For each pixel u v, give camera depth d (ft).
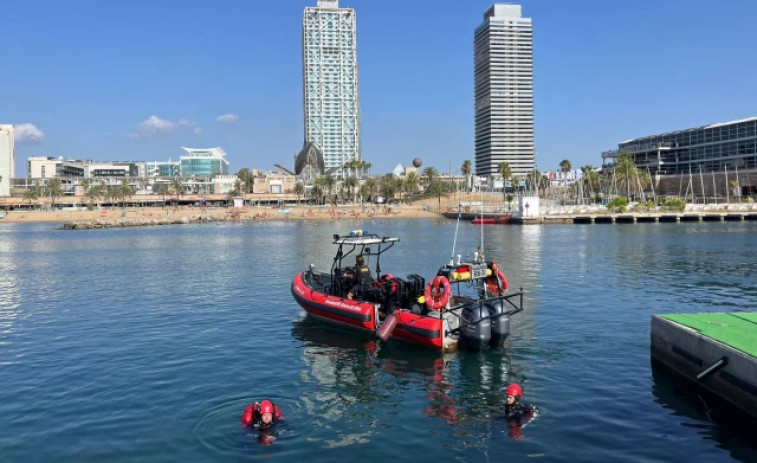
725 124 426.10
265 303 81.25
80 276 118.42
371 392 42.88
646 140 514.27
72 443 34.45
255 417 36.55
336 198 603.67
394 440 34.35
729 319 46.37
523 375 46.03
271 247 185.78
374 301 59.72
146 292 94.53
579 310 71.92
